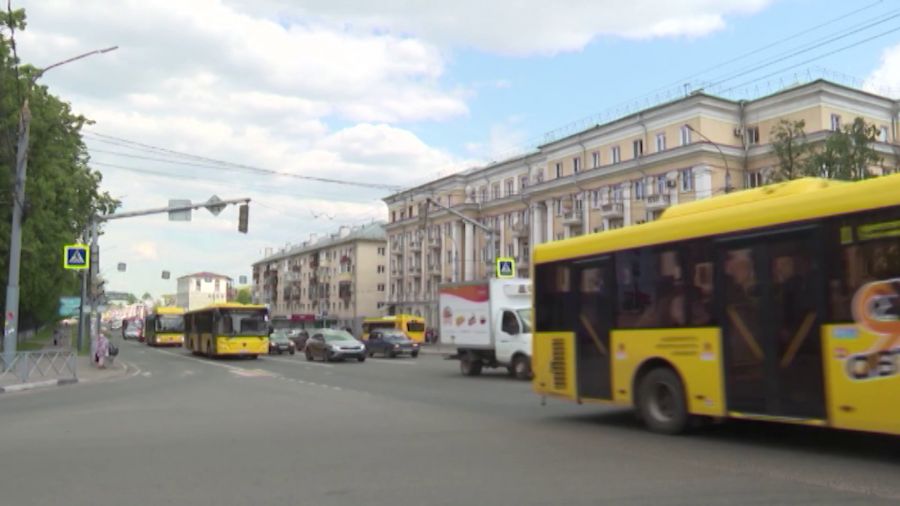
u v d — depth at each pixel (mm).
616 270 10992
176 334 60812
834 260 8070
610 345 10977
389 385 20172
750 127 48094
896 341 7418
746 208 9180
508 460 8344
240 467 8070
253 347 36500
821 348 8125
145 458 8664
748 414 8891
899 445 8875
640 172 50594
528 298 23828
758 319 8836
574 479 7262
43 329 102875
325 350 34031
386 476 7523
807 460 8055
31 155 30234
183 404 15148
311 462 8336
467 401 15391
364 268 103250
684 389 9789
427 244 80875
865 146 27547
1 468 8109
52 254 33469
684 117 48062
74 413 13656
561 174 59531
